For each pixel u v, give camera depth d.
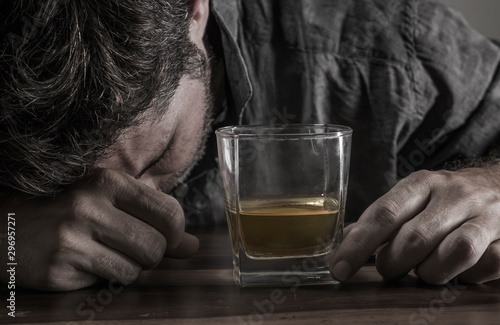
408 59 0.89
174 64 0.57
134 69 0.51
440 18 0.90
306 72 0.88
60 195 0.54
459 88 0.88
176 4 0.56
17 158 0.52
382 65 0.89
